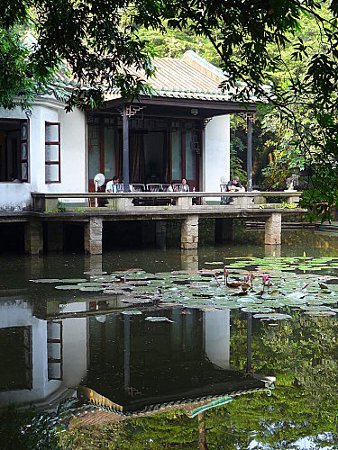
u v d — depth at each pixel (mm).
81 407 5309
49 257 14039
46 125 15180
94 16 6020
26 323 8086
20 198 14492
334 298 9391
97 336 7480
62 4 5871
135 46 6320
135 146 18312
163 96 15633
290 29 5152
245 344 7145
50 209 14102
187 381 5930
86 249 14484
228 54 4910
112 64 6410
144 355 6738
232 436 4688
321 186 3516
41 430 4809
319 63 4234
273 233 16672
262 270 11992
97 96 6609
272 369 6297
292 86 4609
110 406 5297
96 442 4609
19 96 13836
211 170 19234
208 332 7645
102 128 17672
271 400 5410
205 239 18344
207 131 19141
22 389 5750
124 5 6285
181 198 15328
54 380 5977
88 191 17484
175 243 17328
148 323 8062
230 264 12836
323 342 7242
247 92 5117
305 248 16047
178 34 26703
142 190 18359
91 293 9844
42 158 14914
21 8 6418
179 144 18828
